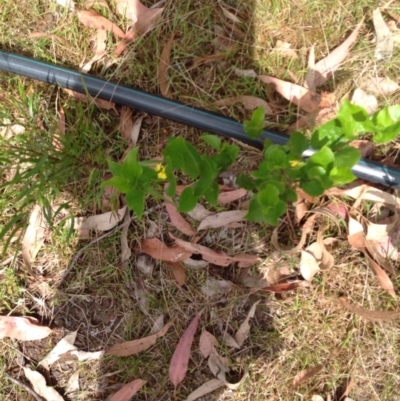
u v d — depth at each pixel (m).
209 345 0.73
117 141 0.75
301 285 0.73
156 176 0.48
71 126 0.75
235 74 0.74
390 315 0.71
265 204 0.46
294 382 0.73
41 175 0.66
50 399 0.76
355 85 0.73
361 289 0.73
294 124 0.73
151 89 0.75
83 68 0.76
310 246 0.72
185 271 0.74
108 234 0.74
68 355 0.76
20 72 0.75
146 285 0.75
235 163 0.73
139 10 0.74
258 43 0.74
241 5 0.74
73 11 0.76
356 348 0.73
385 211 0.73
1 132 0.76
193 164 0.49
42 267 0.76
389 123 0.48
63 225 0.75
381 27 0.72
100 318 0.76
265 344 0.74
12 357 0.77
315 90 0.73
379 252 0.72
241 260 0.73
